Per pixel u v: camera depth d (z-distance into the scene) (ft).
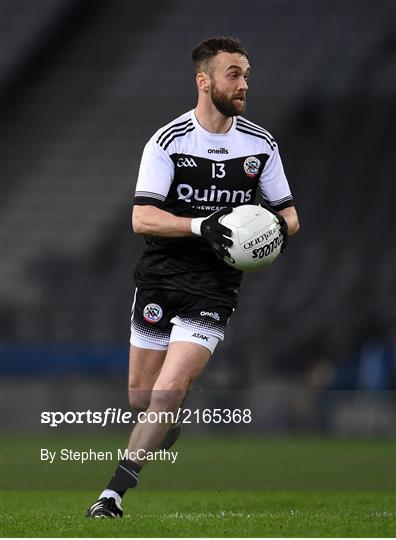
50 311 269.23
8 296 274.77
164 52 360.48
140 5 381.81
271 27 358.23
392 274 270.26
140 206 70.95
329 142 313.94
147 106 341.21
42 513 75.61
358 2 360.69
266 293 266.36
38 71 360.48
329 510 79.10
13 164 330.34
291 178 304.09
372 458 132.46
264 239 69.62
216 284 72.49
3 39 360.69
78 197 312.91
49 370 229.25
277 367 241.55
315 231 287.69
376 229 286.46
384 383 216.74
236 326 253.65
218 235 68.95
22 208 311.27
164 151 70.90
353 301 261.03
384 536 58.59
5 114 346.13
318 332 251.19
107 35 371.15
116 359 226.17
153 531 59.62
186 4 378.32
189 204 72.43
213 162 71.77
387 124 317.01
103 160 325.83
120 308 268.62
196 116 71.92
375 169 304.30
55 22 368.48
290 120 320.50
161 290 73.00
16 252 294.46
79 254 289.74
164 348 74.69
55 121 342.85
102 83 354.13
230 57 70.03
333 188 299.79
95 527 61.46
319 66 337.72
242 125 72.95
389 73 330.13
